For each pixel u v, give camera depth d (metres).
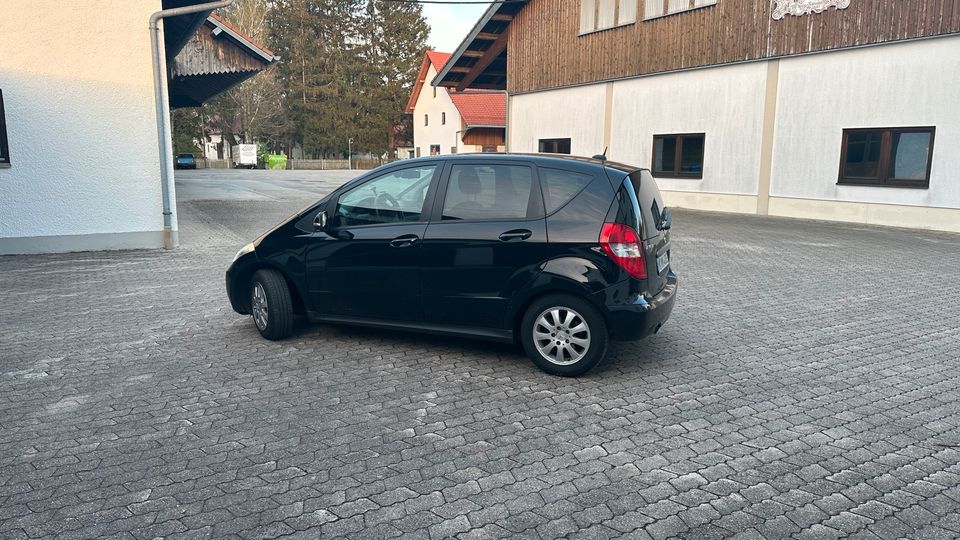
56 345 5.76
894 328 6.43
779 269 9.66
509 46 25.06
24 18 9.73
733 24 17.70
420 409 4.36
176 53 13.30
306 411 4.32
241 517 3.06
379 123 67.56
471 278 5.10
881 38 14.77
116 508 3.14
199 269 9.38
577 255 4.80
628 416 4.25
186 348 5.70
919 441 3.91
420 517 3.07
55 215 10.38
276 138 68.94
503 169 5.16
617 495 3.28
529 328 5.02
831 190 16.09
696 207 19.22
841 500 3.24
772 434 3.99
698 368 5.21
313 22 66.94
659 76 19.88
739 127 17.89
